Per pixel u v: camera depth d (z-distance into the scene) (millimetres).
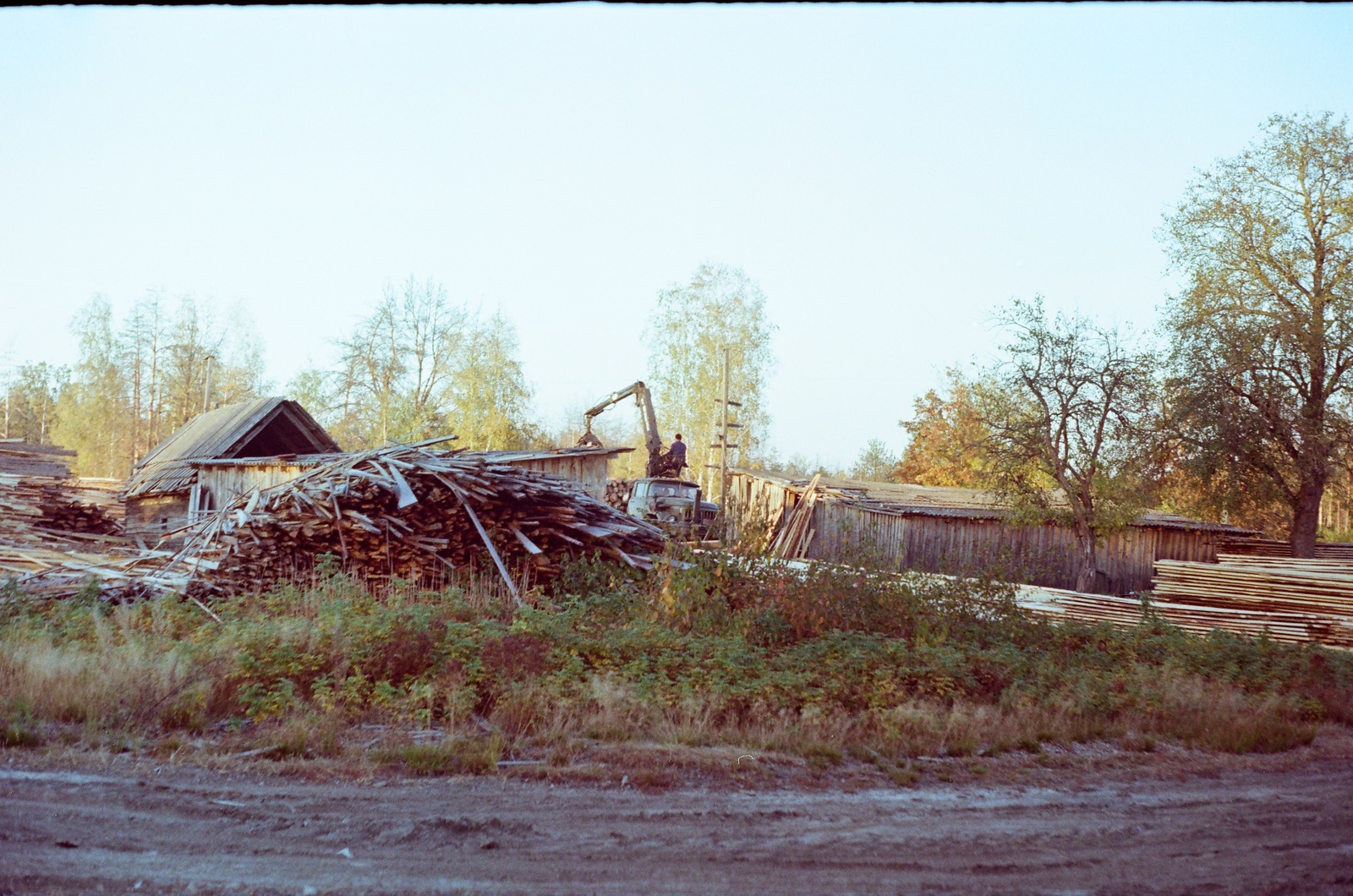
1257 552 27891
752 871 5289
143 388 64625
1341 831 6551
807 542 28984
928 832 6141
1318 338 27109
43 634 9836
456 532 14188
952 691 9766
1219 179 29984
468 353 52531
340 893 4656
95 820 5441
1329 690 11273
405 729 7941
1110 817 6707
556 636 10070
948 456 27500
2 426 76125
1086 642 13484
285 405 31922
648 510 26156
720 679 9227
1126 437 24859
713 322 47844
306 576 13453
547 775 6887
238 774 6520
